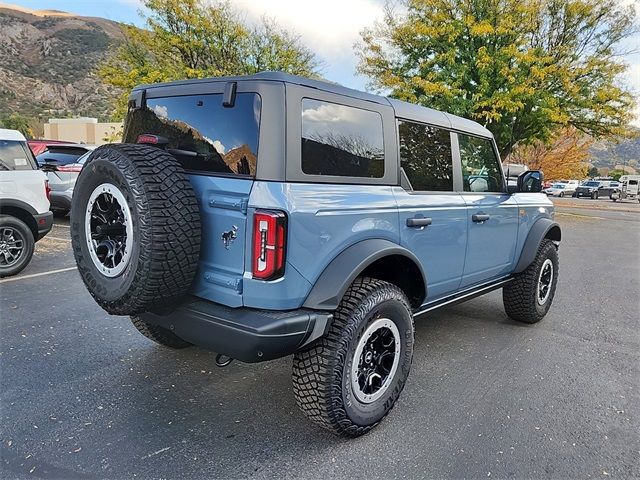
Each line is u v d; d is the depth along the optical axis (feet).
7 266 19.07
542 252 14.85
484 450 8.27
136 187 7.14
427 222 9.98
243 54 56.54
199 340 7.68
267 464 7.72
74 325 13.82
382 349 8.85
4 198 18.72
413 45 52.80
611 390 10.80
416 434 8.73
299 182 7.53
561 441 8.64
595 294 19.99
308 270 7.58
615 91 50.98
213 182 7.73
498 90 48.93
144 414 9.12
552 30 53.26
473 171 12.35
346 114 8.48
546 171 105.60
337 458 7.93
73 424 8.70
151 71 53.72
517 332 14.67
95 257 8.05
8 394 9.73
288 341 7.24
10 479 7.16
